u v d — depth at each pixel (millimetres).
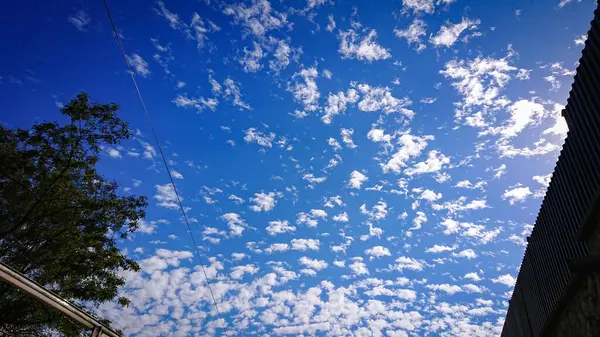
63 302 8320
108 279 16266
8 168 14898
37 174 15625
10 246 14641
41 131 15391
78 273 15461
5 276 7184
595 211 4652
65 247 15500
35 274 15156
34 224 15250
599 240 4746
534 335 7738
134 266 17109
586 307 5152
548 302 6852
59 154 15750
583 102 4914
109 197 17406
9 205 15164
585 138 4965
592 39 4609
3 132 15297
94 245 16484
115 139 16781
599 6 4469
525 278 8062
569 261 4895
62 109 15781
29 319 14469
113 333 9383
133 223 17328
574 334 5691
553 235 6410
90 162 16938
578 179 5320
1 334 14109
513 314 9359
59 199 15562
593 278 4844
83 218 16328
